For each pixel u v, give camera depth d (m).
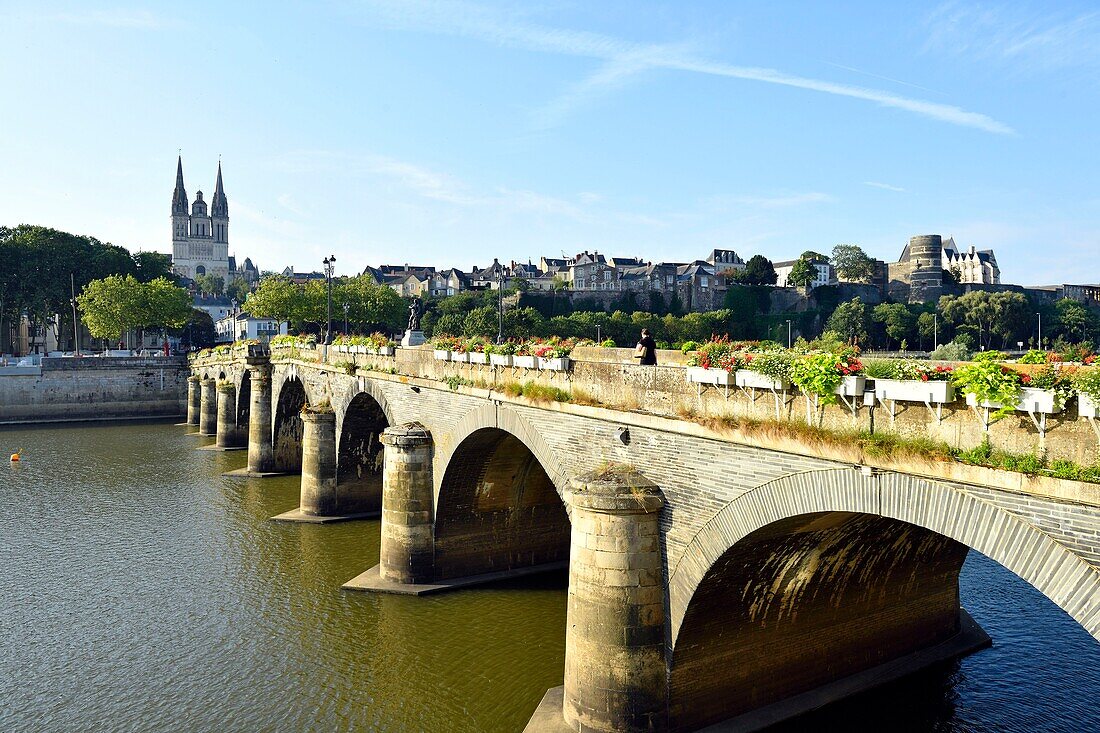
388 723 25.34
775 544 20.08
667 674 22.00
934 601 27.58
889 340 146.00
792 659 23.88
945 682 26.06
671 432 21.62
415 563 36.72
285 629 32.53
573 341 43.25
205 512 51.81
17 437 90.12
